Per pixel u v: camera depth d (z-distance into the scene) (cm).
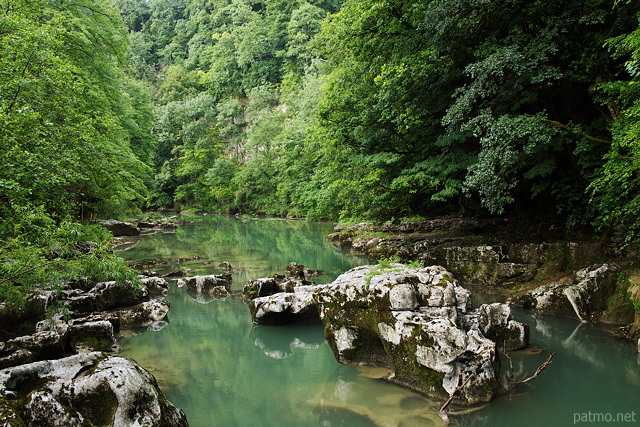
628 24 902
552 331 901
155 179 6172
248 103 7200
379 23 1338
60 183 901
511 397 600
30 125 864
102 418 395
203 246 2394
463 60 1268
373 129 1561
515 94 1078
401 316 647
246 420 570
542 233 1333
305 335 957
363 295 712
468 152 1353
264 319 1009
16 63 906
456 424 529
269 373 741
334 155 1889
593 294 960
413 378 631
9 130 774
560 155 1251
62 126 1052
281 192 4800
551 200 1407
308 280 1339
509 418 547
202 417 581
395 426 528
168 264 1780
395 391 629
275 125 5441
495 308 816
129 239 2730
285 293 1050
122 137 2794
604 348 795
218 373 740
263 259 1916
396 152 1507
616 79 977
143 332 965
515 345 792
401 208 1631
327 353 843
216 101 7575
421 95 1334
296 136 4328
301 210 4478
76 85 1108
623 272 939
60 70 1005
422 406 576
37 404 370
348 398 616
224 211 5828
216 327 1003
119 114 2980
